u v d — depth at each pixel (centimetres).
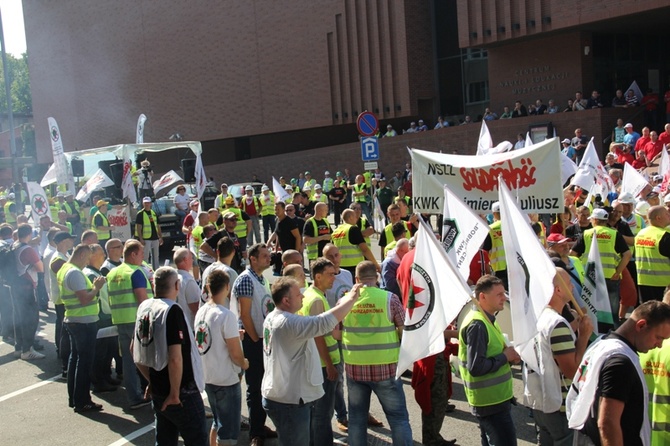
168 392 593
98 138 5272
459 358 585
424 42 3619
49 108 5631
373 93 3700
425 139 3278
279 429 599
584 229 1095
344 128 4181
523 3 2889
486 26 3031
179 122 4725
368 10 3684
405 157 3375
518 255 562
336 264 796
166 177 2408
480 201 910
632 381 422
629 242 1097
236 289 724
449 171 920
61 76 5491
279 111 4141
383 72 3656
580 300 785
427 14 3625
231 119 4412
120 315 852
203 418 605
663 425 498
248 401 727
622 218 1187
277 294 596
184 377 596
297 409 595
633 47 3056
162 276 608
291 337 581
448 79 3628
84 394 875
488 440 580
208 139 4575
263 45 4181
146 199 1834
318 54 3900
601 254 979
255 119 4278
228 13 4344
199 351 650
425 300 589
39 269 1146
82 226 2239
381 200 2316
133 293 851
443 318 582
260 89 4231
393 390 627
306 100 3994
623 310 1015
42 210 1777
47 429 824
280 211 1270
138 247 859
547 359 549
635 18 2670
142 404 883
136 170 2247
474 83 3531
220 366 646
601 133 2614
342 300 589
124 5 4966
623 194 1170
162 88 4803
